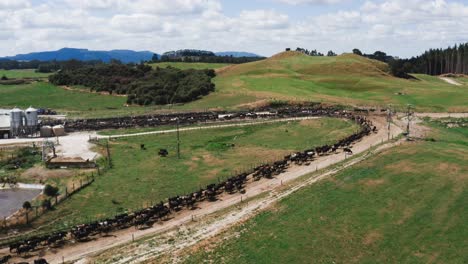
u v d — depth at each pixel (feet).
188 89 609.42
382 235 161.68
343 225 172.14
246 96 552.82
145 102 611.88
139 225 215.92
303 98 521.24
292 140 364.17
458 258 143.54
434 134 335.67
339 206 189.67
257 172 269.44
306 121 420.36
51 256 189.16
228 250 168.04
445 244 151.64
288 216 190.08
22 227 220.23
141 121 455.63
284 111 469.98
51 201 252.01
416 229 163.02
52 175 298.76
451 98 518.37
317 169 266.77
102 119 479.82
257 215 200.34
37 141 389.60
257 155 324.60
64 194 261.24
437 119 411.75
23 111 429.79
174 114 490.49
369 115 438.40
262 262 154.30
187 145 365.61
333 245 159.22
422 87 618.03
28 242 195.62
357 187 207.51
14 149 363.56
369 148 299.79
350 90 602.44
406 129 358.02
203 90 599.98
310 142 350.84
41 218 230.68
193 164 312.29
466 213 169.48
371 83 636.48
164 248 181.98
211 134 398.42
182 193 259.39
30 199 264.11
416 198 187.01
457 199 181.68
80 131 429.79
